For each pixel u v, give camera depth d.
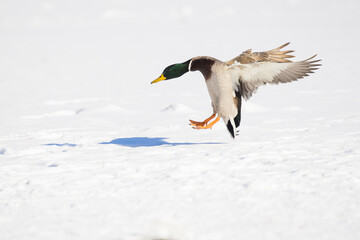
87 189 7.62
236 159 9.24
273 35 56.19
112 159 9.62
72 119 16.84
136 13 104.25
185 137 12.46
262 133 12.47
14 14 102.38
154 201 6.94
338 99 18.98
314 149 10.03
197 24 78.75
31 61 41.25
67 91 25.41
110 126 15.03
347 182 7.60
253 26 70.31
